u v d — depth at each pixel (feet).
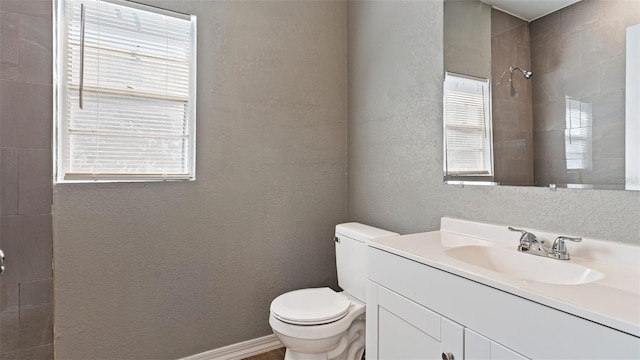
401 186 6.31
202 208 6.28
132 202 5.70
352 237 6.28
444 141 5.42
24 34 3.87
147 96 5.96
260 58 6.85
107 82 5.66
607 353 2.30
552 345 2.60
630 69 3.41
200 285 6.28
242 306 6.69
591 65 3.73
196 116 6.20
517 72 4.46
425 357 3.73
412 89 6.07
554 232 4.07
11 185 3.75
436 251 4.07
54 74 4.10
